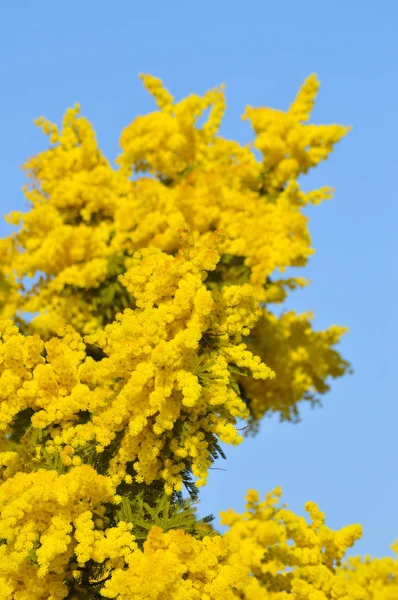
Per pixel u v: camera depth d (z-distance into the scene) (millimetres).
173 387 7414
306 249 14180
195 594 6832
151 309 7535
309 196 14945
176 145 14859
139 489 7805
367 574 8219
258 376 7699
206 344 7816
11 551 6926
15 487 6844
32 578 7090
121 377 7742
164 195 13898
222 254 13906
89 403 7641
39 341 7789
